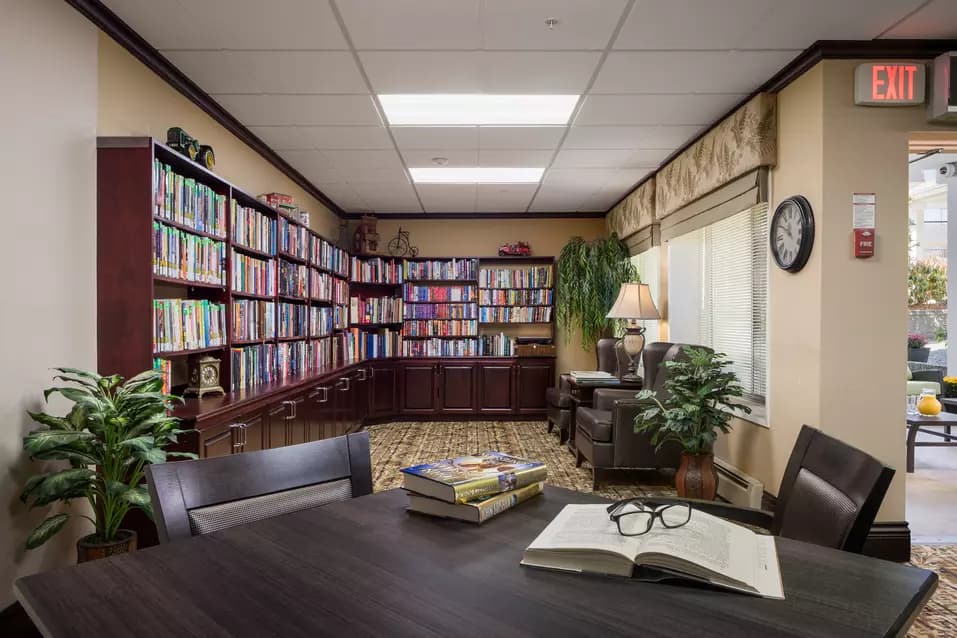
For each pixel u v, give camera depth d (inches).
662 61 115.3
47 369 82.4
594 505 42.7
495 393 255.0
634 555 32.0
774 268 126.0
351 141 165.2
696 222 165.6
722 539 35.6
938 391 252.1
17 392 77.3
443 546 36.6
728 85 126.6
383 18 98.6
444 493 41.3
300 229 175.2
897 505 108.8
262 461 45.6
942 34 104.7
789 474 50.6
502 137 161.6
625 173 200.7
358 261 251.1
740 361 146.7
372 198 239.9
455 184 216.1
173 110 120.6
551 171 198.1
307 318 181.9
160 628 26.3
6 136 75.8
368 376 243.1
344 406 195.8
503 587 30.8
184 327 103.8
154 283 98.9
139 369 90.9
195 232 107.3
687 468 127.3
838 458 44.6
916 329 352.2
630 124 151.6
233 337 125.3
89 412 73.3
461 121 149.5
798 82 117.6
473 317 263.9
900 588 31.0
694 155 164.2
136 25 100.3
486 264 273.9
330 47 109.0
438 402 254.2
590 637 25.7
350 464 50.9
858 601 29.5
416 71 119.8
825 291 110.1
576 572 32.8
